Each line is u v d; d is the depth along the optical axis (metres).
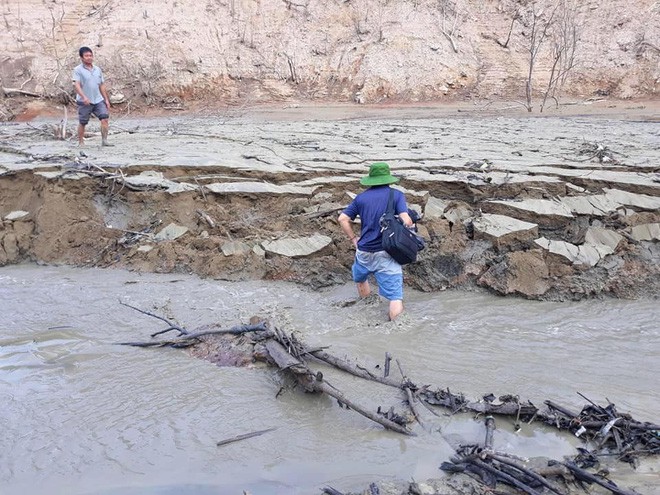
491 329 6.03
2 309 6.56
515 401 4.52
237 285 7.16
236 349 5.39
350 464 3.97
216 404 4.64
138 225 8.30
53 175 8.59
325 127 15.84
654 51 26.78
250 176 8.72
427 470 3.90
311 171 8.74
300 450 4.11
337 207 7.94
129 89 25.39
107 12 27.19
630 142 12.09
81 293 6.98
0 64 25.08
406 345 5.62
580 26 28.20
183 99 26.16
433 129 15.40
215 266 7.41
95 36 26.42
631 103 25.20
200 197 8.26
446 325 6.11
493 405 4.48
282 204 8.09
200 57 26.95
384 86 27.03
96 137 13.08
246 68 27.75
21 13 26.56
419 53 27.75
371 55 27.59
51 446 4.14
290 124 17.33
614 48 27.41
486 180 8.17
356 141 12.19
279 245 7.51
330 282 7.18
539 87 27.34
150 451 4.09
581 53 27.66
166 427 4.36
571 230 7.52
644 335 5.93
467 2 29.81
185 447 4.14
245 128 15.44
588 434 4.23
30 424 4.39
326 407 4.61
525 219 7.59
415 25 28.47
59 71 24.80
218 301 6.64
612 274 6.97
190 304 6.57
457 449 4.09
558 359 5.39
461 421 4.41
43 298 6.86
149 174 8.78
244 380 4.98
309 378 4.67
